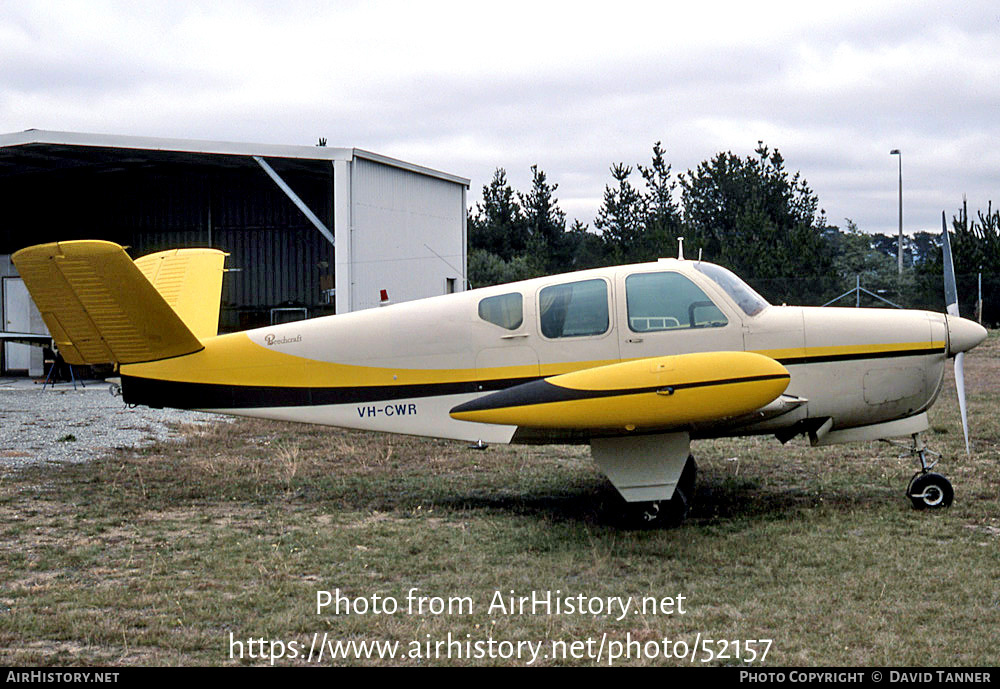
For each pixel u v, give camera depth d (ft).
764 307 22.39
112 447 31.99
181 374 24.23
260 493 24.66
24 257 22.38
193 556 18.42
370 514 22.27
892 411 21.94
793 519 21.11
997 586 16.12
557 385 20.18
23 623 14.58
